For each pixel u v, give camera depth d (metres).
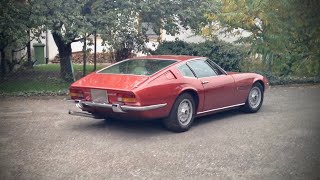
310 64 8.22
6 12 9.78
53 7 10.05
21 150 5.83
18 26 9.91
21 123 7.52
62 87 11.45
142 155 5.62
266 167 5.12
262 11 9.48
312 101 9.88
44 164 5.24
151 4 10.73
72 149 5.89
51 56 18.12
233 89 8.00
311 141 6.24
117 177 4.81
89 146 6.05
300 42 8.01
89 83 6.93
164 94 6.62
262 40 11.23
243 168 5.10
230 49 12.60
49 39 17.91
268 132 6.86
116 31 10.79
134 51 12.10
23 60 13.18
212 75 7.70
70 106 9.20
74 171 5.00
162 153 5.71
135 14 10.79
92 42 11.55
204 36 13.59
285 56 9.38
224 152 5.75
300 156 5.51
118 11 10.52
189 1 11.73
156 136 6.64
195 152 5.76
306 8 7.01
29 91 10.72
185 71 7.18
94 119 7.91
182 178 4.79
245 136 6.62
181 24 12.15
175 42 12.77
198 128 7.21
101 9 10.55
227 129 7.11
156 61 7.37
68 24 9.95
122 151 5.80
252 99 8.57
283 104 9.53
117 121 7.73
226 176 4.84
